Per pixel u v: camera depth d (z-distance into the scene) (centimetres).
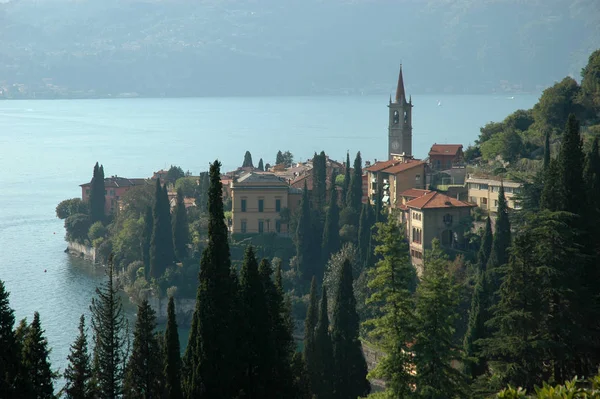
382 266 10350
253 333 9619
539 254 10950
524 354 10594
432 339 10019
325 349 14738
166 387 9200
